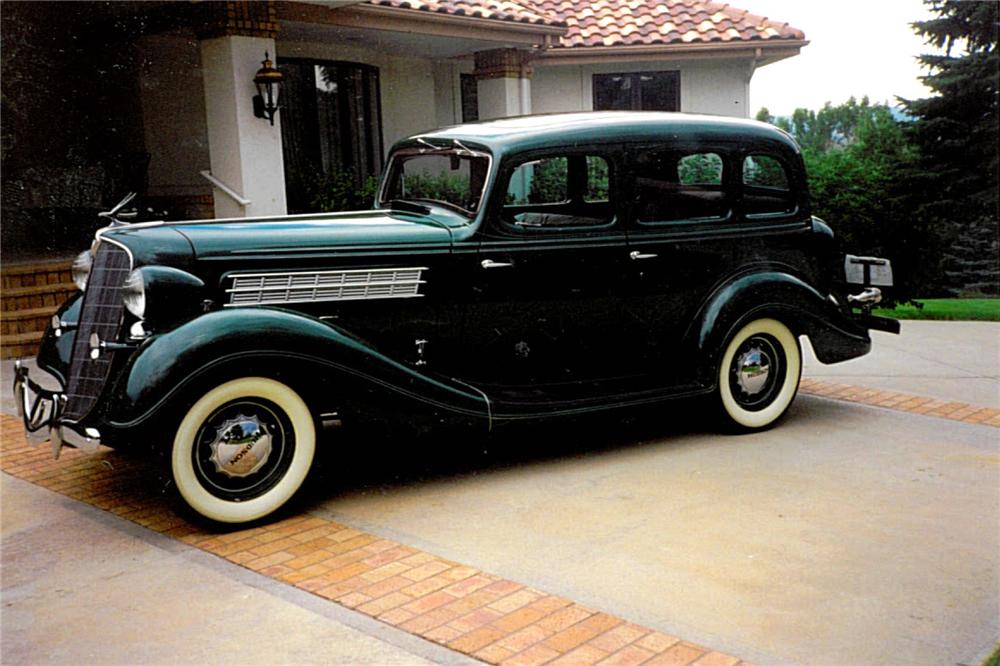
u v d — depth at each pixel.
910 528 3.60
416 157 4.99
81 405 3.93
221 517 3.70
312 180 10.88
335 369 3.84
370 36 10.73
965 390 5.99
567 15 14.14
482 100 12.25
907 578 3.14
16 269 7.70
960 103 11.01
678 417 5.42
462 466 4.54
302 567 3.34
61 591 3.19
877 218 10.12
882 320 5.46
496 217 4.35
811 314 5.05
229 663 2.66
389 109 12.45
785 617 2.87
